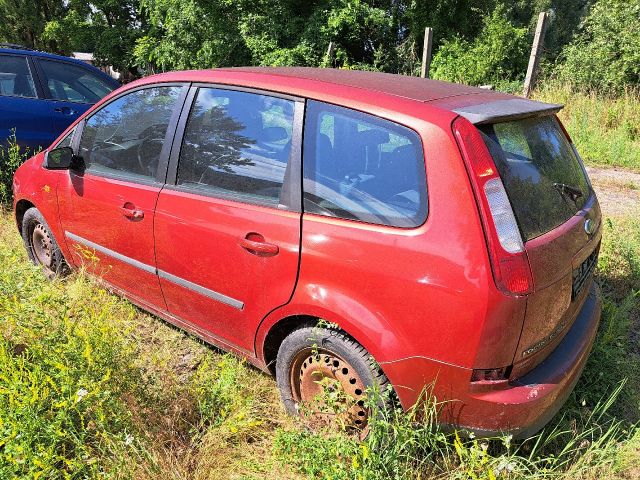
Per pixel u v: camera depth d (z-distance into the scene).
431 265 2.21
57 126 6.52
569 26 34.19
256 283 2.76
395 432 2.30
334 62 18.53
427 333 2.25
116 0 28.28
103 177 3.62
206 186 3.03
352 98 2.54
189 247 3.05
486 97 2.69
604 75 11.25
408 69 19.61
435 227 2.23
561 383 2.42
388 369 2.36
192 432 2.76
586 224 2.75
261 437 2.79
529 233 2.32
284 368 2.78
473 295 2.14
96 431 2.55
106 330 2.82
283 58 18.58
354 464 2.18
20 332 3.02
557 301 2.42
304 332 2.64
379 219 2.37
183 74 3.30
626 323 3.53
